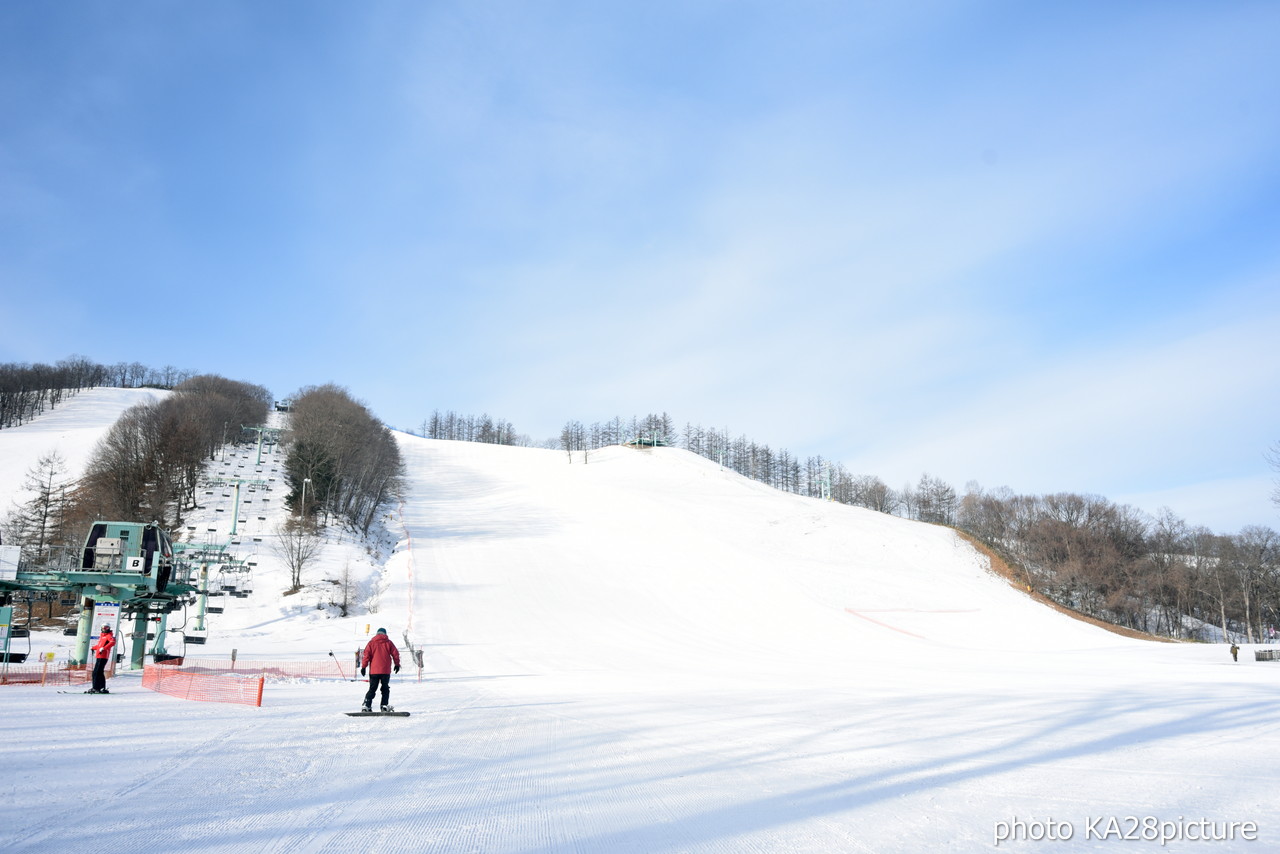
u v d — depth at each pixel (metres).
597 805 8.25
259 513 75.81
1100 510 94.69
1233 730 14.13
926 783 9.53
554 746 12.02
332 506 78.50
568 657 36.69
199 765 9.77
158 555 28.19
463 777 9.49
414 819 7.49
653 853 6.61
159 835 6.75
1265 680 27.80
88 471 77.62
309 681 23.69
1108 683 25.94
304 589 53.81
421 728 13.67
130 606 29.11
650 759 11.03
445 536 78.00
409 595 55.00
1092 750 11.95
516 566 65.44
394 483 104.19
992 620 59.78
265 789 8.56
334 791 8.55
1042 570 82.88
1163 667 35.84
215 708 15.89
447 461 138.12
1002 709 17.59
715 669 31.95
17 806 7.60
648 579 62.41
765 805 8.37
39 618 47.47
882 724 14.93
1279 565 81.25
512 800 8.38
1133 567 83.31
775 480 186.12
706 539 77.00
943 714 16.58
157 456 74.75
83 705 15.91
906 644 48.78
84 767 9.52
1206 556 87.94
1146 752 11.77
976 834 7.33
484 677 27.28
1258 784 9.48
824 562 72.31
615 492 105.69
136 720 13.70
